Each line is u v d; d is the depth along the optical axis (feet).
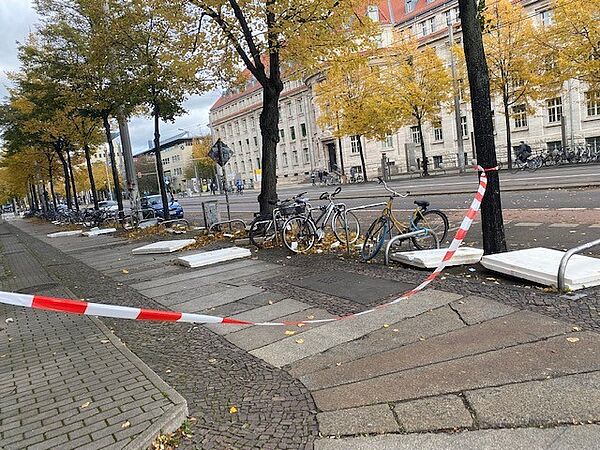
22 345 18.17
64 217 116.98
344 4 37.99
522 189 55.98
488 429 9.80
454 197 58.85
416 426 10.18
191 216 93.50
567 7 77.46
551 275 17.90
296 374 13.51
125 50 56.49
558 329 14.30
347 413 11.03
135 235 61.41
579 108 131.75
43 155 122.11
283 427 10.75
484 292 18.62
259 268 29.17
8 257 52.44
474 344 13.96
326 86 125.08
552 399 10.58
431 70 115.96
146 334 18.70
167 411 11.31
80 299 25.88
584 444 9.00
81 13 62.13
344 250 31.73
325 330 16.69
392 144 186.50
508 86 100.01
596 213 34.83
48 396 13.08
